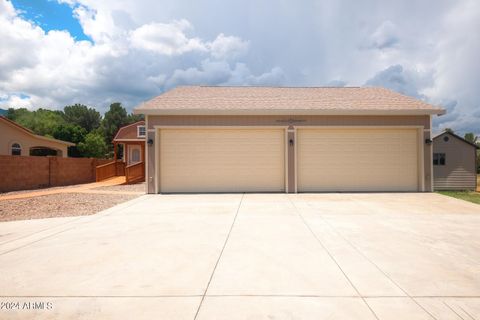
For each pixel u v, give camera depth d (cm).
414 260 402
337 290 312
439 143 1670
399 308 274
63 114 5944
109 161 2150
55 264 394
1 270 373
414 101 1276
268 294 304
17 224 650
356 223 634
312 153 1193
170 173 1191
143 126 2503
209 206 866
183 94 1373
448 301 288
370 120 1177
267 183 1191
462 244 478
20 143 2066
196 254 432
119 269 375
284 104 1232
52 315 264
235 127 1177
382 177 1191
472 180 1655
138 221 668
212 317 260
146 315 264
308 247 464
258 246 470
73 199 1042
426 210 788
